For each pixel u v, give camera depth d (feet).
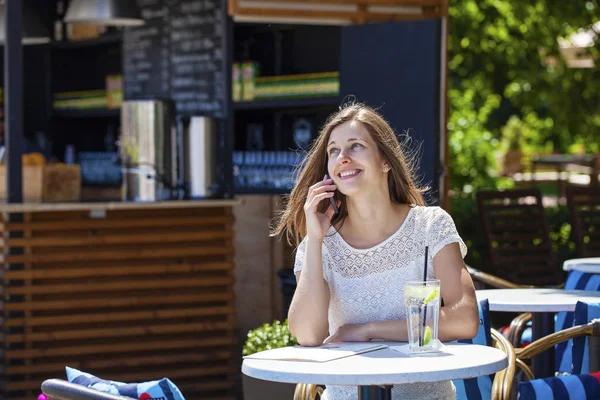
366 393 9.37
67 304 21.95
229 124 24.88
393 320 10.66
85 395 8.59
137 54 33.63
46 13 36.29
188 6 31.83
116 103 34.88
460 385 12.68
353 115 11.27
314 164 11.64
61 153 37.58
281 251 28.09
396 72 25.64
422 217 11.23
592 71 41.65
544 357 15.25
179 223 22.66
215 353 22.97
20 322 21.71
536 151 89.15
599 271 17.22
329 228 11.44
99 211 22.15
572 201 29.35
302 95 29.12
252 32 31.12
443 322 10.62
